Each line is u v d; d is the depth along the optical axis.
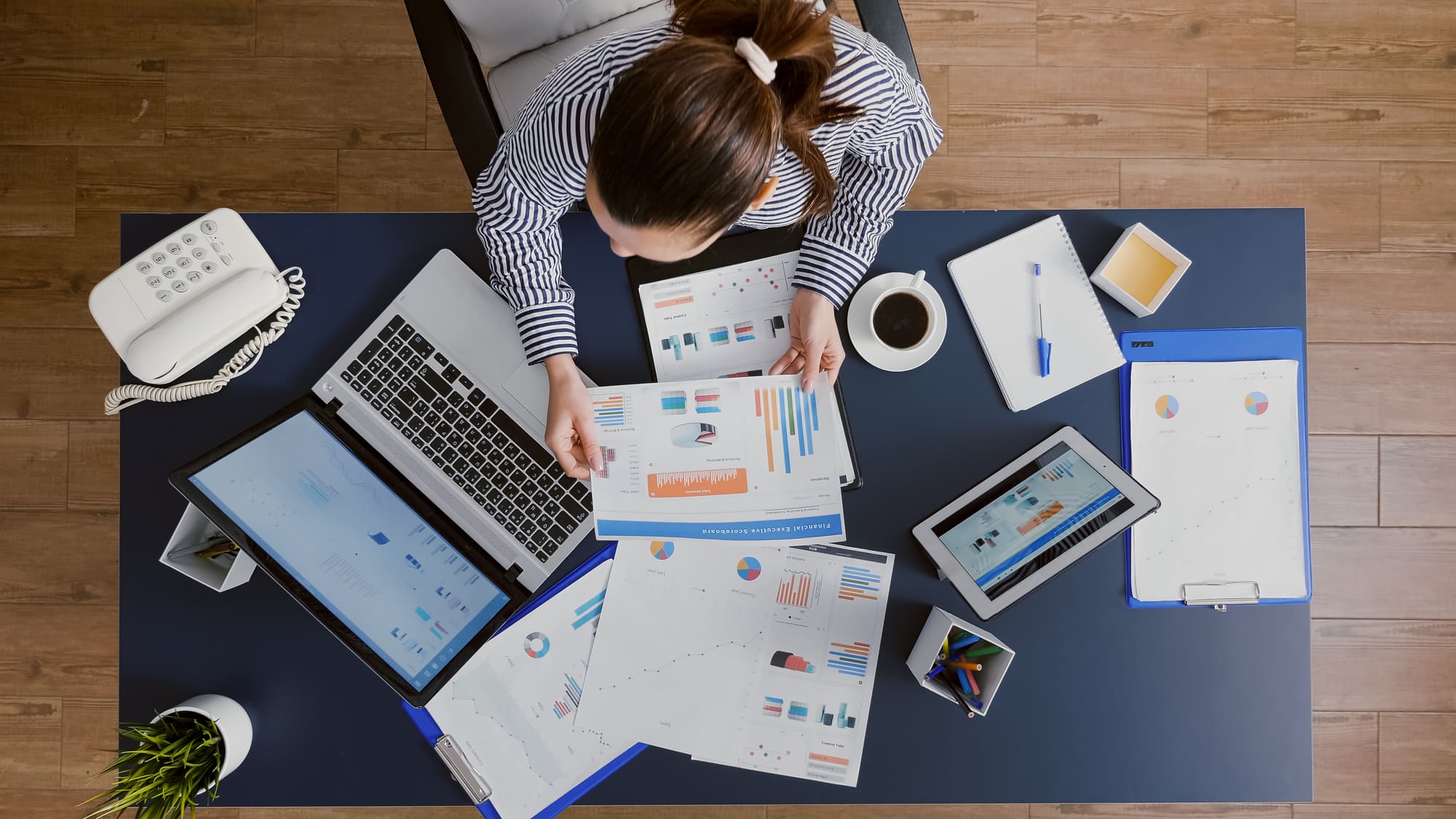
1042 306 1.20
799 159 0.89
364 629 1.09
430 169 1.91
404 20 1.91
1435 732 1.91
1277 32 1.92
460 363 1.17
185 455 1.17
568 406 1.12
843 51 0.86
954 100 1.95
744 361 1.18
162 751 1.06
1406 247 1.95
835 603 1.19
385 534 1.11
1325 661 1.92
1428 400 1.93
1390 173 1.92
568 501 1.17
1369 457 1.93
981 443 1.19
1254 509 1.19
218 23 1.89
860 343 1.18
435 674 1.09
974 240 1.20
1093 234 1.20
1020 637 1.20
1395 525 1.92
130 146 1.89
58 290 1.87
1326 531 1.92
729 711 1.18
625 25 1.34
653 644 1.18
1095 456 1.13
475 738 1.17
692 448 1.13
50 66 1.89
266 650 1.16
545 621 1.18
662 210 0.69
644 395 1.13
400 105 1.90
